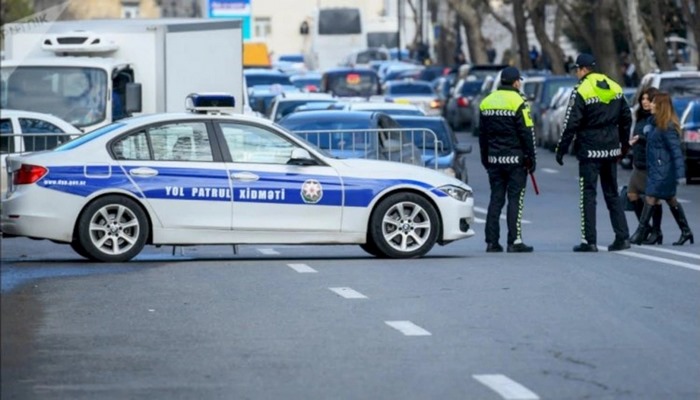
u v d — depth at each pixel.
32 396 21.33
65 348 25.00
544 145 99.75
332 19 177.50
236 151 36.84
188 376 22.64
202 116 36.84
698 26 94.31
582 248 40.09
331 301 29.94
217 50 57.03
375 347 24.88
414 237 37.44
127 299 30.45
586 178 39.84
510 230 40.00
